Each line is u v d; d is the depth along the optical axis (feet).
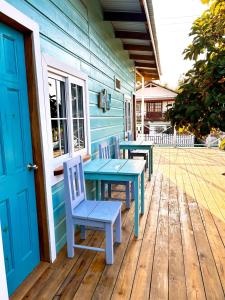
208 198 12.28
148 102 68.23
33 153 6.33
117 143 14.84
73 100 8.95
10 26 5.29
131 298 5.49
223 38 6.91
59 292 5.69
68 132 8.48
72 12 8.57
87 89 10.05
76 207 7.40
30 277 6.21
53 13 7.07
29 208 6.26
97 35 11.71
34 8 5.99
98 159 10.66
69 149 8.56
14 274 5.68
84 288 5.82
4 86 5.17
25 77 5.95
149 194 12.96
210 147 31.30
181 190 13.66
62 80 8.03
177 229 8.87
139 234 8.50
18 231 5.79
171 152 28.07
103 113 13.12
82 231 8.18
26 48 5.89
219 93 5.98
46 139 6.48
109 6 11.71
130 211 10.65
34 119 6.20
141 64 23.94
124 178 8.21
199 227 9.04
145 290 5.74
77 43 9.09
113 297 5.53
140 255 7.20
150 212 10.50
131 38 15.10
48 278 6.18
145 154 17.40
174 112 6.95
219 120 6.01
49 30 6.83
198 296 5.55
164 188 14.05
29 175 6.21
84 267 6.65
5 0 4.86
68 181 6.81
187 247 7.63
